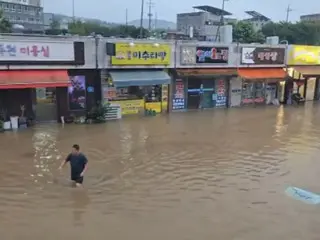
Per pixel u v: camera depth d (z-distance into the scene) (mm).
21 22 111812
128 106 25000
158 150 17344
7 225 10047
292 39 84562
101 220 10422
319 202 11977
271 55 30797
